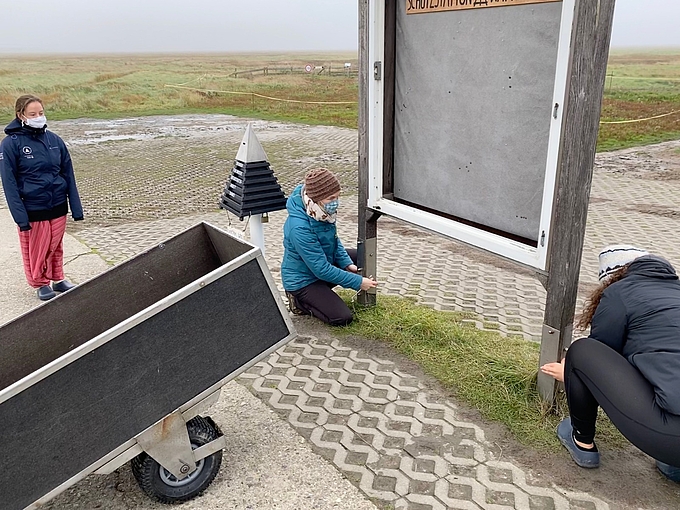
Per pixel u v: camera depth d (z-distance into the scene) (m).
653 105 20.86
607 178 10.15
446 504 2.51
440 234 3.56
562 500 2.54
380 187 4.05
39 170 4.59
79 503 2.57
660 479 2.68
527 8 2.81
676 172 10.64
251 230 4.52
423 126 3.66
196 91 30.81
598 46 2.44
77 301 2.70
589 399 2.58
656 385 2.26
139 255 2.83
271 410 3.23
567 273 2.80
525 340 4.09
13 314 4.66
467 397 3.30
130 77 42.41
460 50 3.25
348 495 2.57
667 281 2.45
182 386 2.27
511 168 3.08
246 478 2.68
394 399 3.33
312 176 3.91
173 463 2.39
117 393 2.14
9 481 1.98
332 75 42.94
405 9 3.61
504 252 3.12
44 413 2.00
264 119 20.62
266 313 2.40
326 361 3.77
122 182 10.34
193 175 10.94
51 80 38.34
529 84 2.88
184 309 2.21
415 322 4.18
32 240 4.74
